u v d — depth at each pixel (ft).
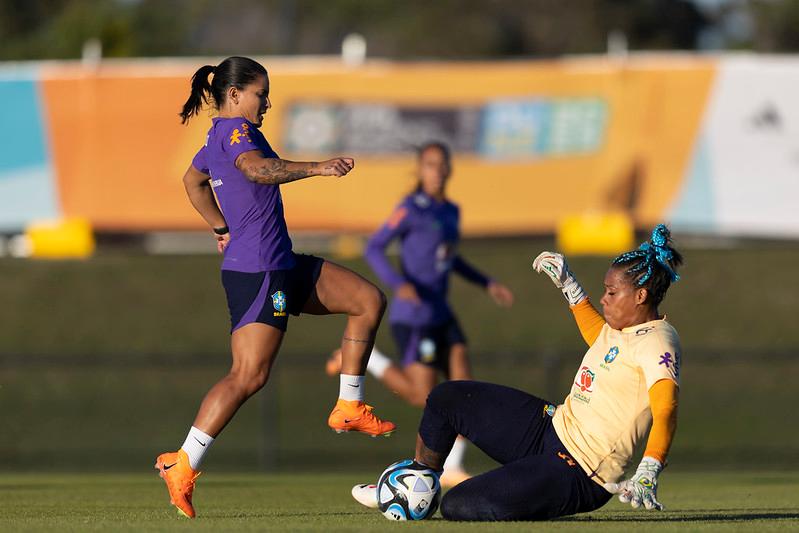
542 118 230.07
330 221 228.02
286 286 72.02
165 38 489.67
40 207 234.17
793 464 185.47
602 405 66.85
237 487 122.31
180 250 234.38
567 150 228.63
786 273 285.84
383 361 115.65
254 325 71.46
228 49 519.19
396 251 272.31
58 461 200.75
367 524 67.62
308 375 258.16
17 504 94.27
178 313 284.00
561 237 225.15
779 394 237.25
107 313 284.20
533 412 69.92
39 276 299.58
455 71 233.55
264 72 72.90
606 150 227.20
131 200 234.17
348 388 75.10
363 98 231.91
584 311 71.92
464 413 70.85
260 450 178.09
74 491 112.88
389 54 500.33
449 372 115.96
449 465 109.60
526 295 280.92
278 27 519.60
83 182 234.99
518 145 229.45
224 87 72.38
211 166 72.33
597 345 68.03
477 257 295.89
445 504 68.64
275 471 176.45
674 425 64.08
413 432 220.43
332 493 110.83
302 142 231.09
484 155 229.86
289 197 228.84
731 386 242.17
